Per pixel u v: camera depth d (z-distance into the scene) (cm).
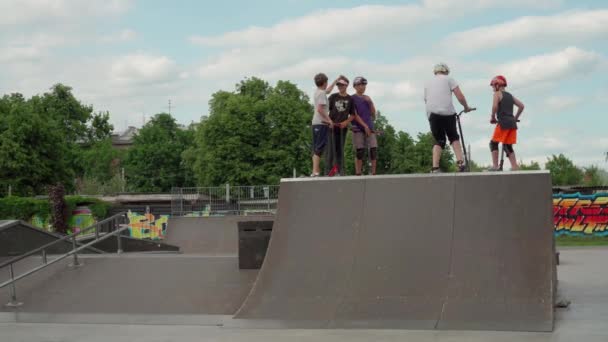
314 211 1280
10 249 1823
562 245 3591
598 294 1359
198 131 6178
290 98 6059
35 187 5681
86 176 8431
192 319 1217
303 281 1203
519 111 1298
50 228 4769
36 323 1266
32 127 5631
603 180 6912
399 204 1241
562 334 971
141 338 1087
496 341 939
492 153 1317
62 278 1538
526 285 1085
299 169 5884
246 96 6003
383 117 5653
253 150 5825
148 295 1380
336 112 1390
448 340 955
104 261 1622
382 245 1205
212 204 3756
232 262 1528
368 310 1119
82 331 1170
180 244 3541
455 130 1312
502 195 1192
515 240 1141
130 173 8319
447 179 1235
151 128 8519
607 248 3178
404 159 5528
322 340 997
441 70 1315
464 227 1180
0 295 1472
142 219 4578
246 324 1141
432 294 1116
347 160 5072
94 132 8150
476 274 1122
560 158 7256
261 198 3725
